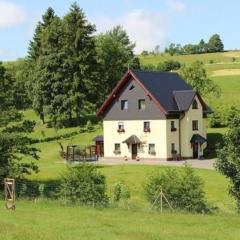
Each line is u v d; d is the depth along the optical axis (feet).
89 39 327.47
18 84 335.26
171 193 105.91
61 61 322.34
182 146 255.09
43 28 367.04
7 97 151.02
